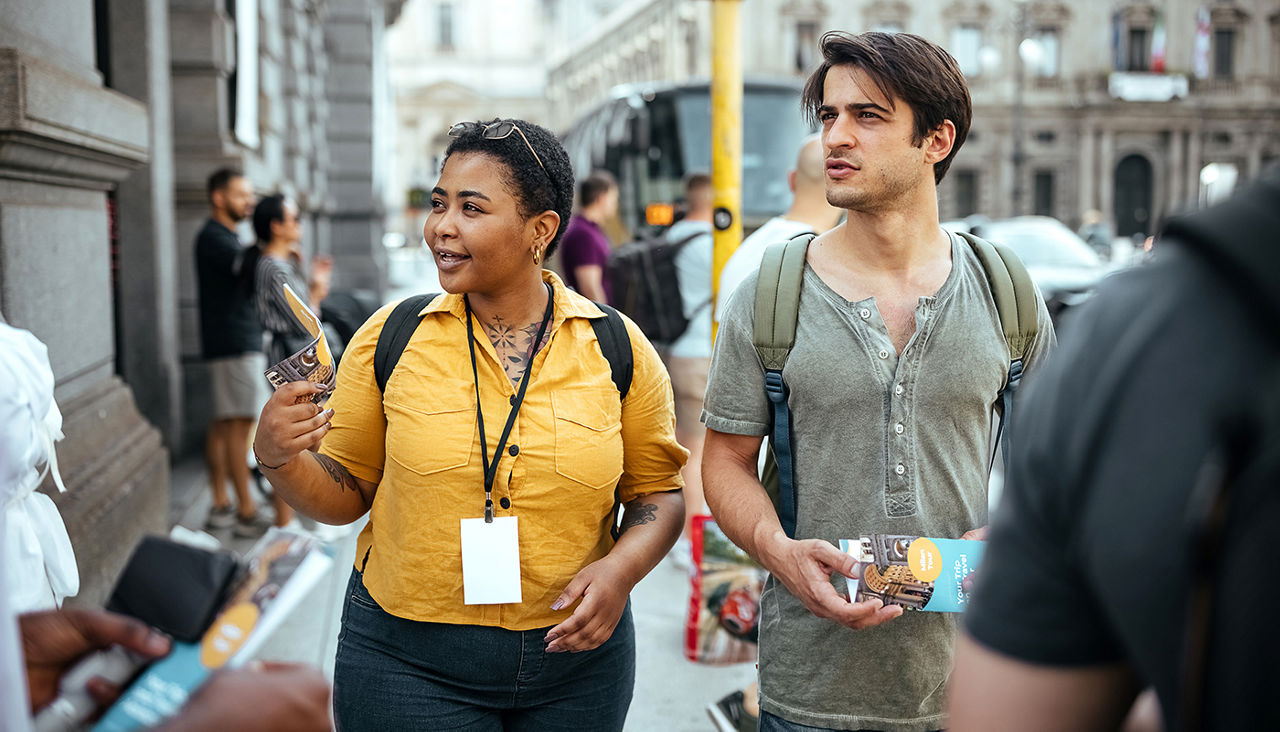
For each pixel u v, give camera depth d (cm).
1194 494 69
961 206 4909
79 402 429
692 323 532
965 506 192
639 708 369
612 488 193
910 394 188
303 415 174
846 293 195
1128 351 75
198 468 691
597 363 195
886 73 185
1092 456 76
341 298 593
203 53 773
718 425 201
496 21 7594
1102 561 74
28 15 374
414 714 186
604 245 675
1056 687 82
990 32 4819
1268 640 66
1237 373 69
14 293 353
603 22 5947
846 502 191
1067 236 1373
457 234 183
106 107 416
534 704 193
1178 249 75
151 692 111
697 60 4369
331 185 1988
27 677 108
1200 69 4816
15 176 360
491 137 185
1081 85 4850
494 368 188
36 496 210
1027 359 200
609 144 1259
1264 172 74
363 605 194
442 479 183
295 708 110
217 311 536
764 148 1102
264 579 119
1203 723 70
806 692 193
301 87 1385
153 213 659
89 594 379
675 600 474
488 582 183
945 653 190
